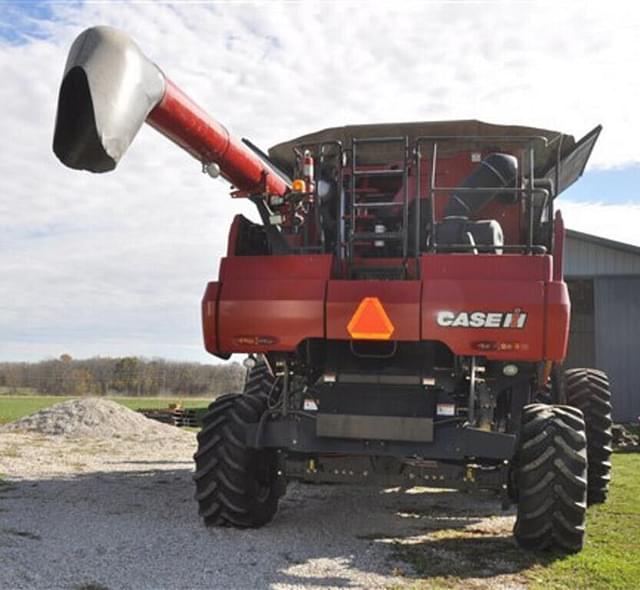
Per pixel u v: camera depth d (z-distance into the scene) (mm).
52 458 9781
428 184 6098
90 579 4156
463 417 5008
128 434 13102
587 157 6711
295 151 6180
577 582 4316
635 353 20062
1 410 24344
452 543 5223
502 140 5539
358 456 5176
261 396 5734
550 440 4844
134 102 3820
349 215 5629
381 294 4926
